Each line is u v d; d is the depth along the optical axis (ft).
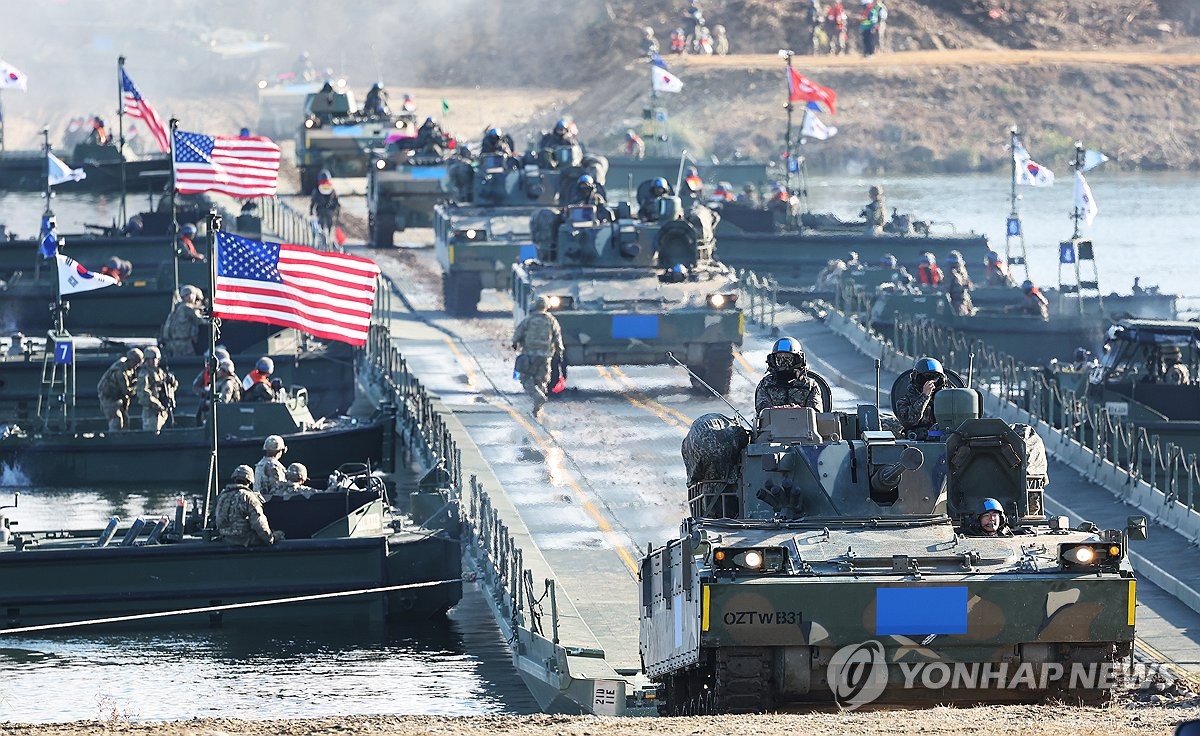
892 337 624.59
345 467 464.65
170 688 312.29
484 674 320.50
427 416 469.98
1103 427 428.97
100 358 527.40
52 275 587.27
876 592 219.41
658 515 396.37
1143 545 366.22
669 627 240.32
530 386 501.97
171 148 591.37
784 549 222.48
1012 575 221.87
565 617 320.70
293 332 552.00
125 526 389.39
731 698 223.10
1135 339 458.09
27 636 348.18
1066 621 221.05
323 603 355.77
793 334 637.71
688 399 526.57
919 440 254.06
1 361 522.47
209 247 409.28
